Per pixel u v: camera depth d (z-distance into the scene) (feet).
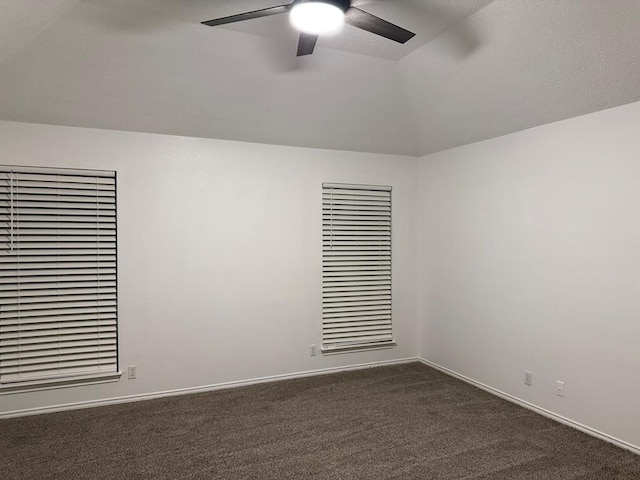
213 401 11.80
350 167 14.37
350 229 14.40
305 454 9.04
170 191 12.05
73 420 10.52
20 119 10.46
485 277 12.55
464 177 13.30
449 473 8.31
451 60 9.87
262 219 13.17
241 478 8.15
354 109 12.21
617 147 9.05
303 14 6.49
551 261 10.53
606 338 9.32
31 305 10.75
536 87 9.45
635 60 7.72
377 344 14.82
